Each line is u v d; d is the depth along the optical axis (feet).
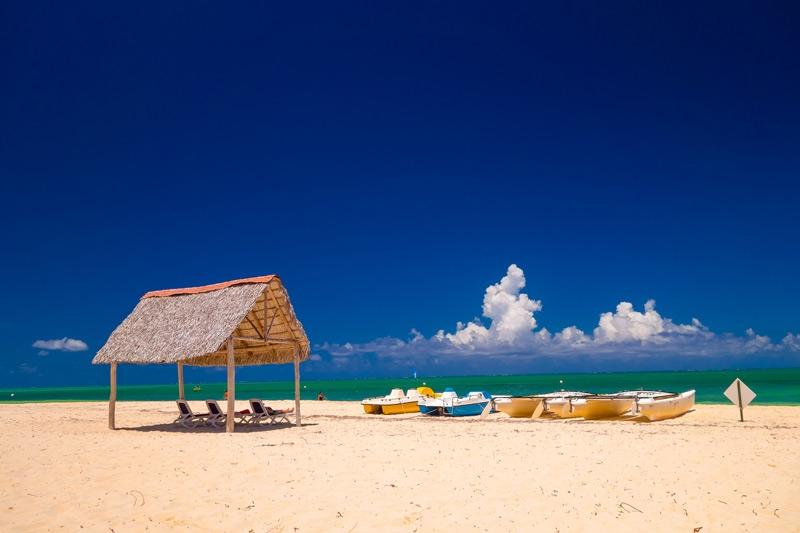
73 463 31.94
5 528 20.16
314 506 22.70
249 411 58.80
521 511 21.88
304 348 60.95
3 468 30.48
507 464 31.01
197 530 20.02
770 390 165.17
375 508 22.38
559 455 33.63
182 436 47.37
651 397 68.18
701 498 23.44
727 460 31.48
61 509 22.47
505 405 69.51
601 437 42.60
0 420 67.97
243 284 54.80
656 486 25.46
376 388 340.59
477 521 20.75
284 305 57.11
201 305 54.90
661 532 19.51
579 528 19.95
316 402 116.88
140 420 68.44
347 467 30.58
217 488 25.71
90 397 236.22
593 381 394.52
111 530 19.98
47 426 59.00
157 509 22.38
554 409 67.26
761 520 20.57
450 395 76.89
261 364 65.21
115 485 26.32
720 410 78.07
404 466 30.78
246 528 20.17
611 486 25.52
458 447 37.83
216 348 48.98
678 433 46.01
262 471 29.53
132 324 57.31
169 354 50.80
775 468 29.19
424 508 22.33
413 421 64.64
